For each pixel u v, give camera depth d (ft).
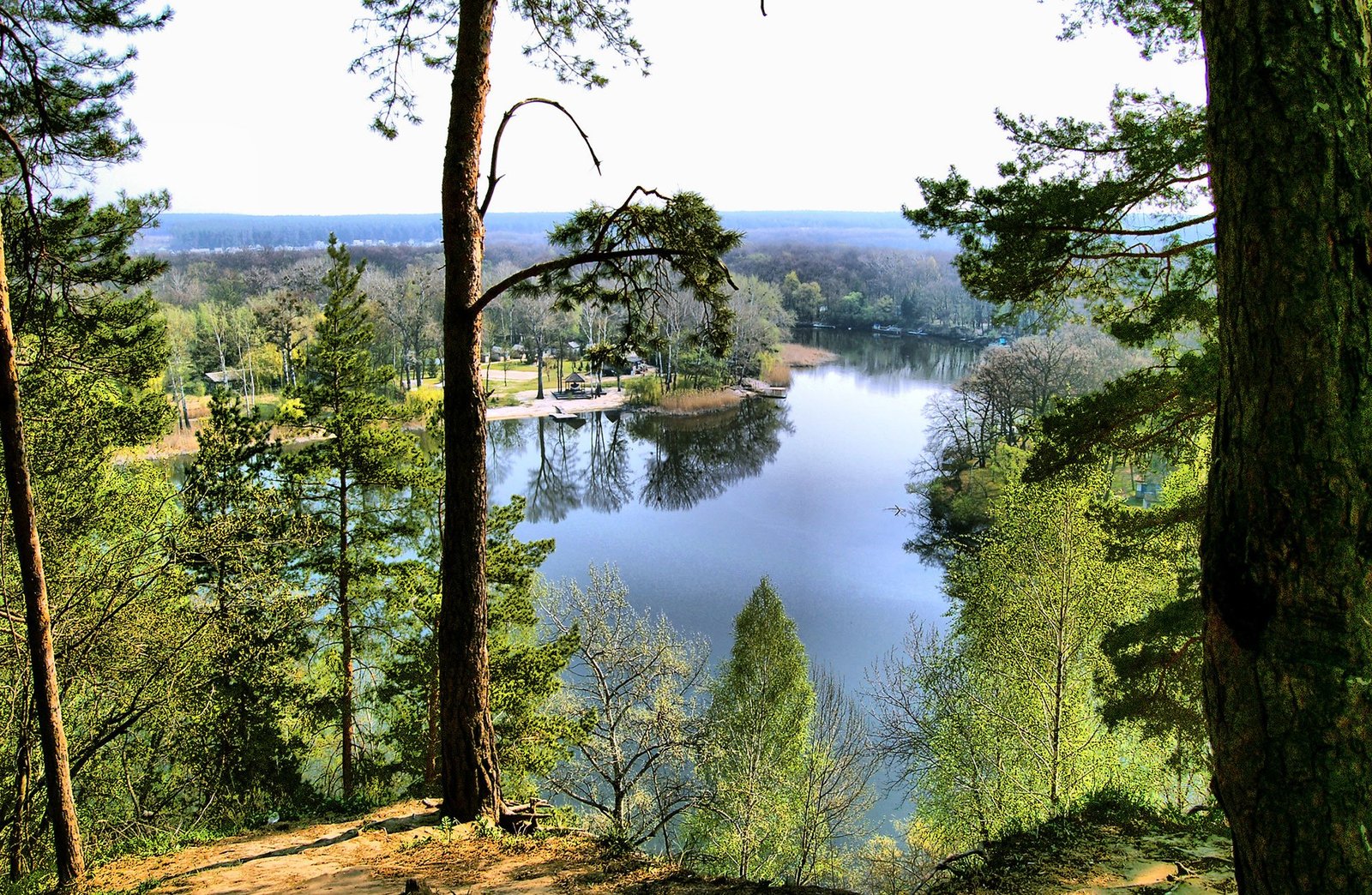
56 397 37.93
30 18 29.04
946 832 53.42
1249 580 8.77
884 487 155.22
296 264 300.40
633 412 221.25
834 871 57.21
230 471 44.19
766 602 65.51
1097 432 29.71
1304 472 8.43
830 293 402.93
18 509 22.93
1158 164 25.93
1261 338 8.73
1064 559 46.78
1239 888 9.04
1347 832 7.98
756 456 180.04
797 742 62.23
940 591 104.99
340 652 52.16
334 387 46.32
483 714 27.37
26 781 31.04
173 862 24.86
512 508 48.67
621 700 58.18
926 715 58.03
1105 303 31.45
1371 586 8.27
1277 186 8.61
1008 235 27.94
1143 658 30.27
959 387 147.84
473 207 26.32
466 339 26.37
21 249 32.14
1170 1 27.22
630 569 114.42
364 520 47.24
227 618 40.09
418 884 19.69
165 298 268.00
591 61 31.53
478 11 25.68
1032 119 29.09
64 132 31.60
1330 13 8.62
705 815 59.98
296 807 41.37
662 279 28.02
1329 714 8.18
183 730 39.86
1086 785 45.06
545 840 25.02
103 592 36.70
